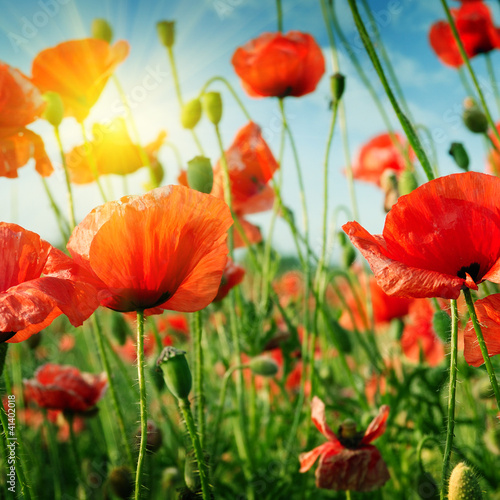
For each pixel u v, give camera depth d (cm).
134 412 59
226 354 59
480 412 53
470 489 25
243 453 50
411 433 52
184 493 32
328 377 60
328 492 46
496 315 25
